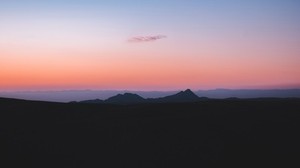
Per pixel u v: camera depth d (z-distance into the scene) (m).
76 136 29.38
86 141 28.22
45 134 29.72
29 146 26.83
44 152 25.84
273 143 28.28
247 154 26.17
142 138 28.94
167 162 24.52
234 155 26.00
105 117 37.56
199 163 24.48
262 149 27.08
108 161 24.53
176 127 31.75
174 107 44.22
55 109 42.41
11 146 26.66
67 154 25.58
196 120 34.34
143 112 40.44
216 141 28.45
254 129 31.62
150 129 31.19
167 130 30.89
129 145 27.42
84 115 39.72
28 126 32.56
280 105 45.25
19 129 31.20
